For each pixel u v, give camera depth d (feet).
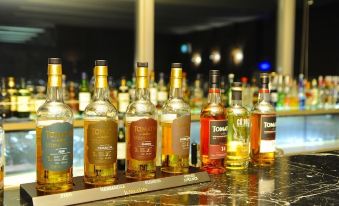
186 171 3.17
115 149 2.83
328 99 11.35
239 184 3.11
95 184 2.76
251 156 3.82
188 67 15.07
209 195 2.81
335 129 11.70
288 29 11.29
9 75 11.64
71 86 9.16
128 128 2.99
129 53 13.55
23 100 7.95
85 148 2.82
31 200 2.51
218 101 3.45
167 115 3.17
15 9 10.43
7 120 7.61
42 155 2.64
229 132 3.62
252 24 14.84
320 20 13.10
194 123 9.00
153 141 2.98
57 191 2.60
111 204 2.59
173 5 11.24
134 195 2.79
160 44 14.74
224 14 13.10
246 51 15.15
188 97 9.86
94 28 13.00
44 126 2.61
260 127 3.73
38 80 11.49
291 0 11.28
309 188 3.00
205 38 15.39
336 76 12.16
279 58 11.48
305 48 13.03
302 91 10.86
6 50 11.62
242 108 3.67
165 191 2.91
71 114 2.81
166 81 11.34
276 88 10.34
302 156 4.28
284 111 9.81
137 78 3.05
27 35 11.88
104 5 10.32
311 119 11.15
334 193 2.87
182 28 14.80
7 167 7.43
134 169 2.95
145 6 9.36
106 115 2.84
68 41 12.59
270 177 3.34
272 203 2.63
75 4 10.11
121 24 12.80
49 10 10.67
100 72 2.82
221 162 3.46
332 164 3.86
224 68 15.26
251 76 15.03
